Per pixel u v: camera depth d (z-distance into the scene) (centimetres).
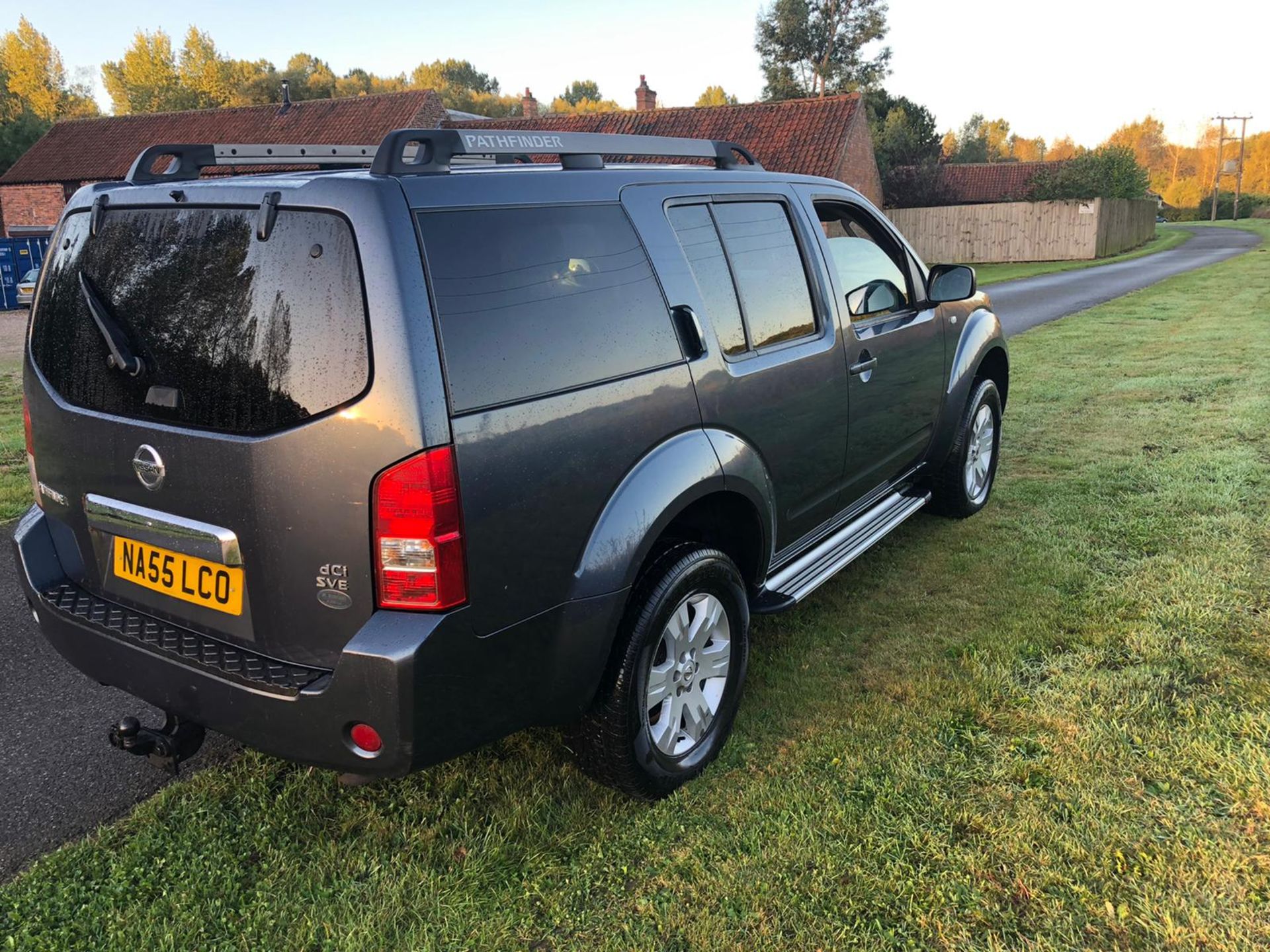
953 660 368
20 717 351
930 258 3844
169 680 250
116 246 261
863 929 232
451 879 254
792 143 2998
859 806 278
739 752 311
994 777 288
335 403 216
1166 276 2442
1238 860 248
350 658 217
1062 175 3741
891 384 418
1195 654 357
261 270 228
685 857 261
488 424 224
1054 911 234
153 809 288
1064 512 532
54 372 279
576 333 253
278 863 263
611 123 3275
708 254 314
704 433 292
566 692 253
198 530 241
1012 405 830
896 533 515
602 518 255
